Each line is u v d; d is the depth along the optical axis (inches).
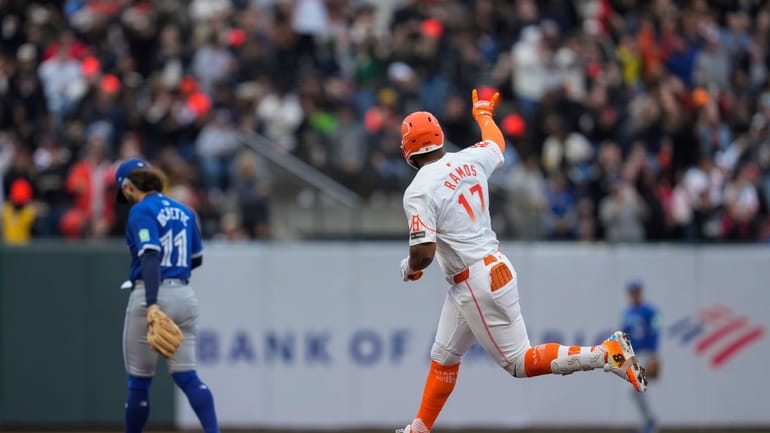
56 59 2256.4
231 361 1721.2
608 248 1764.3
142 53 2293.3
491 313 903.7
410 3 2399.1
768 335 1765.5
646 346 1596.9
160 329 943.0
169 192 1879.9
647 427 1581.0
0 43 2342.5
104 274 1713.8
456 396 1727.4
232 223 1815.9
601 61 2394.2
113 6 2394.2
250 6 2440.9
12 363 1708.9
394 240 1793.8
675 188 2102.6
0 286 1713.8
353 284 1737.2
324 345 1729.8
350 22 2471.7
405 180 1814.7
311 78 2146.9
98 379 1707.7
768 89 2463.1
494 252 916.6
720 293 1769.2
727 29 2568.9
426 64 2253.9
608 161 2037.4
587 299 1753.2
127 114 2085.4
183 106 2105.1
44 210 1891.0
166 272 1002.1
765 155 2135.8
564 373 896.9
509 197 1792.6
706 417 1755.7
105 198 1884.8
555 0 2546.8
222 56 2276.1
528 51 2305.6
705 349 1763.0
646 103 2201.0
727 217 1955.0
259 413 1717.5
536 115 2202.3
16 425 1704.0
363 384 1728.6
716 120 2237.9
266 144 1820.9
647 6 2605.8
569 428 1736.0
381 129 1888.5
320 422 1720.0
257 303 1729.8
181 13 2388.0
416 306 1738.4
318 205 1795.0
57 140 2020.2
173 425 1712.6
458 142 2050.9
